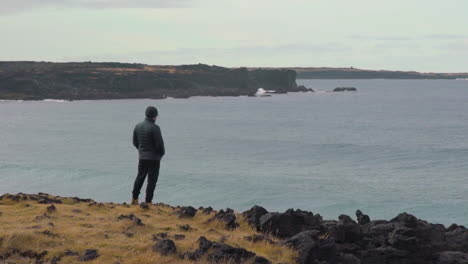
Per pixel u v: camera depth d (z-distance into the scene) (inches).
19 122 7682.1
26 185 2893.7
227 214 478.0
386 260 447.8
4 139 5487.2
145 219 463.8
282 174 3294.8
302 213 489.1
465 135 5812.0
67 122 7696.9
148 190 567.8
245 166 3636.8
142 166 567.5
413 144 4982.8
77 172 3272.6
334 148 4704.7
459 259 452.8
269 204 2519.7
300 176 3233.3
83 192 2731.3
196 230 438.9
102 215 468.4
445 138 5511.8
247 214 497.0
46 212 452.4
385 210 2391.7
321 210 2405.3
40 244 361.7
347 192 2755.9
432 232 487.5
